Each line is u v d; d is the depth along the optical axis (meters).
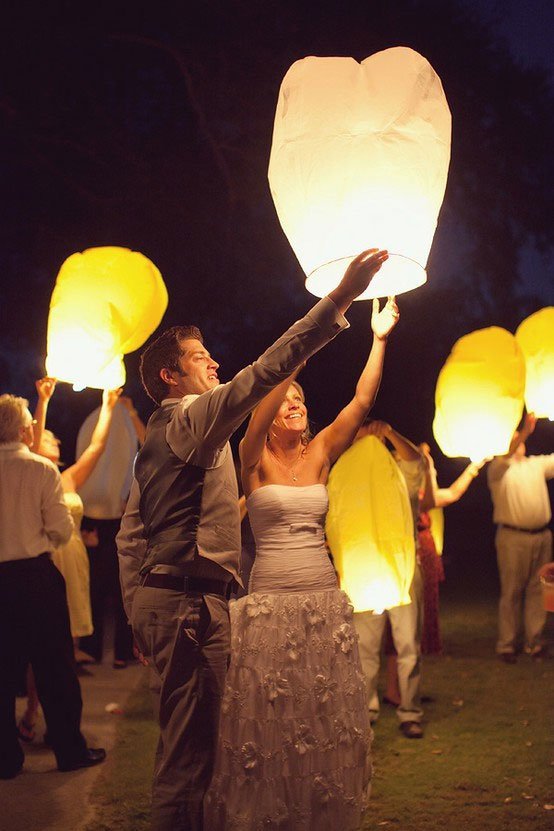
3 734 4.80
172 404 3.09
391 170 2.71
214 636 2.90
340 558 5.01
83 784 4.67
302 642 3.28
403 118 2.73
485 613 10.80
